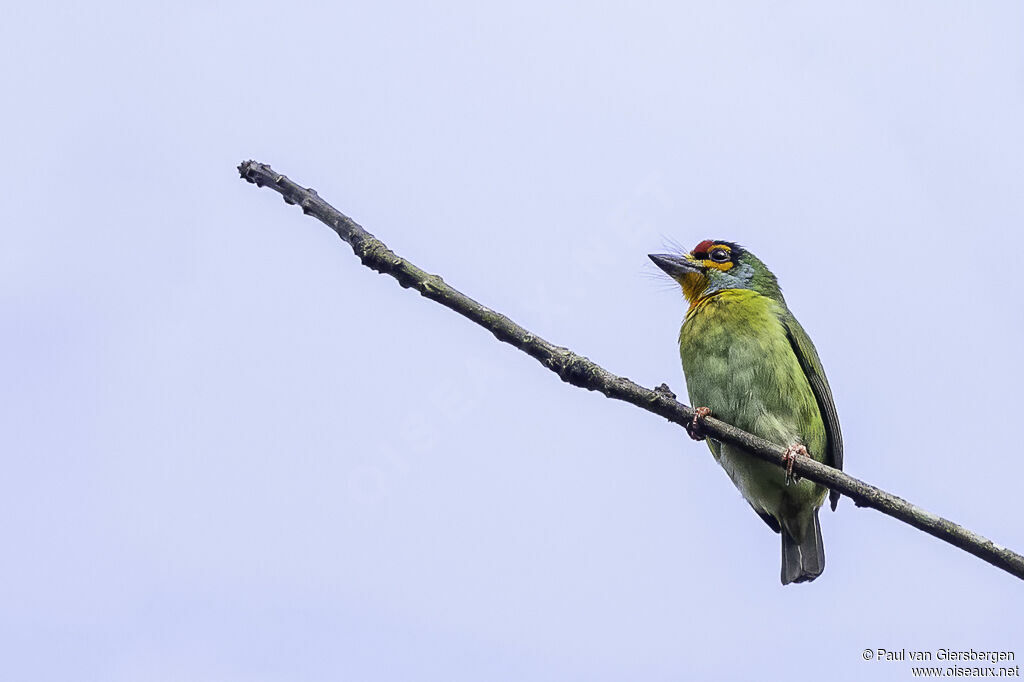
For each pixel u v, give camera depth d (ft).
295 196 23.79
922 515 23.80
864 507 24.79
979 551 23.16
